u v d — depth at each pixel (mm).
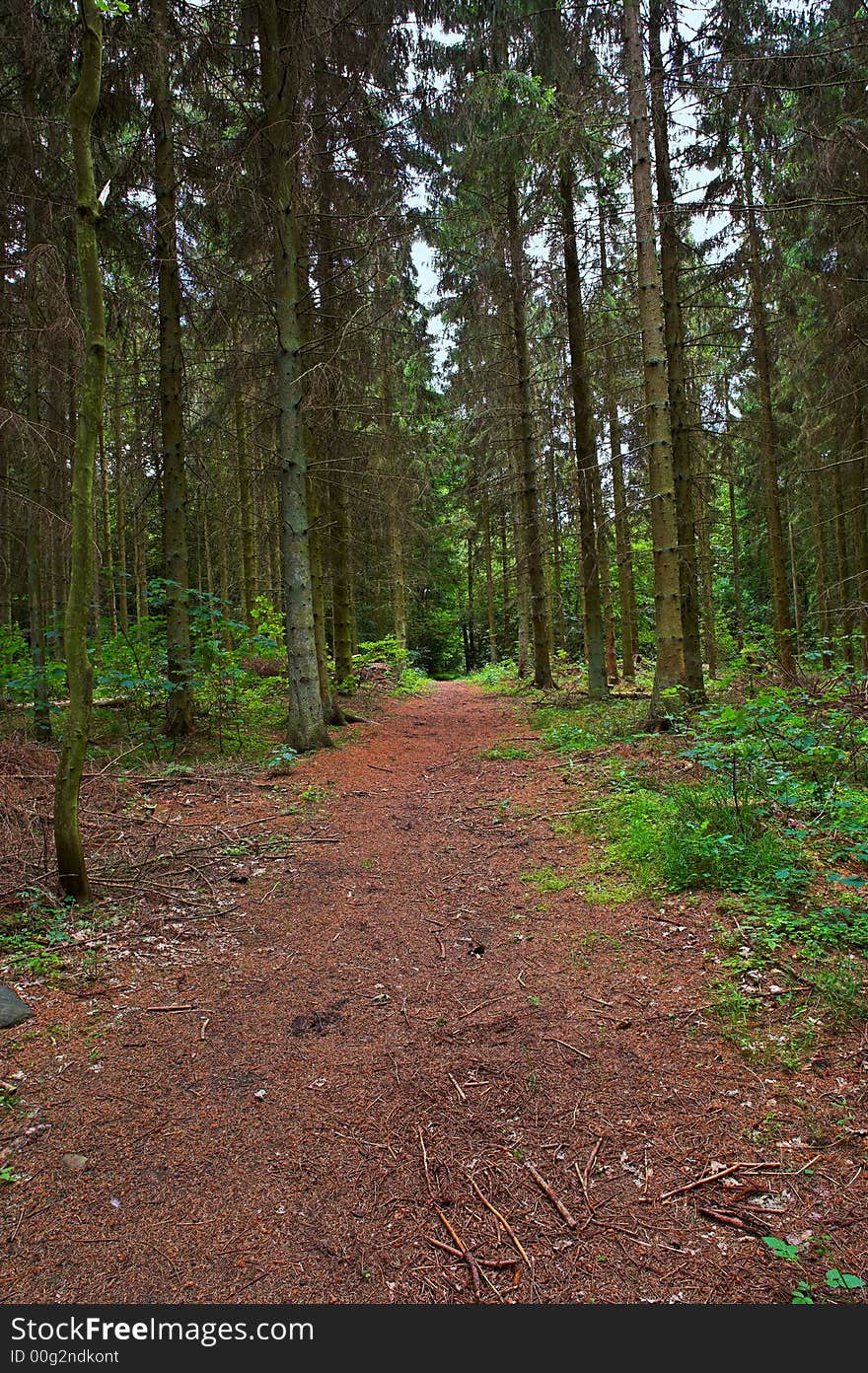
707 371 12258
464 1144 2273
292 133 8289
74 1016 3033
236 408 11500
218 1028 2979
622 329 11070
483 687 20703
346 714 11469
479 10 8484
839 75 7848
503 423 14609
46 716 8250
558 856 4758
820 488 16109
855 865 3986
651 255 7918
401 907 4207
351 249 9477
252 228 8578
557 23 8195
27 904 3982
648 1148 2197
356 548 14781
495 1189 2088
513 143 9633
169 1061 2740
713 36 8172
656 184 9195
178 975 3426
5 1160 2209
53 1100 2496
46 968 3389
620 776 6262
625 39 7809
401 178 9281
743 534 23844
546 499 15594
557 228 10938
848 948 3131
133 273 8867
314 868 4871
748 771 4957
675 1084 2471
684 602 9547
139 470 9289
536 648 15352
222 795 6676
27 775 5988
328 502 11586
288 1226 1976
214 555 23734
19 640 9578
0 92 7891
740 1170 2080
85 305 3875
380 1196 2074
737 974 3064
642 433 11148
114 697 9820
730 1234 1877
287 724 9742
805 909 3504
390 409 14430
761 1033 2676
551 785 6617
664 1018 2850
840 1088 2354
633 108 7816
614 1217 1961
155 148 8102
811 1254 1799
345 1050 2811
